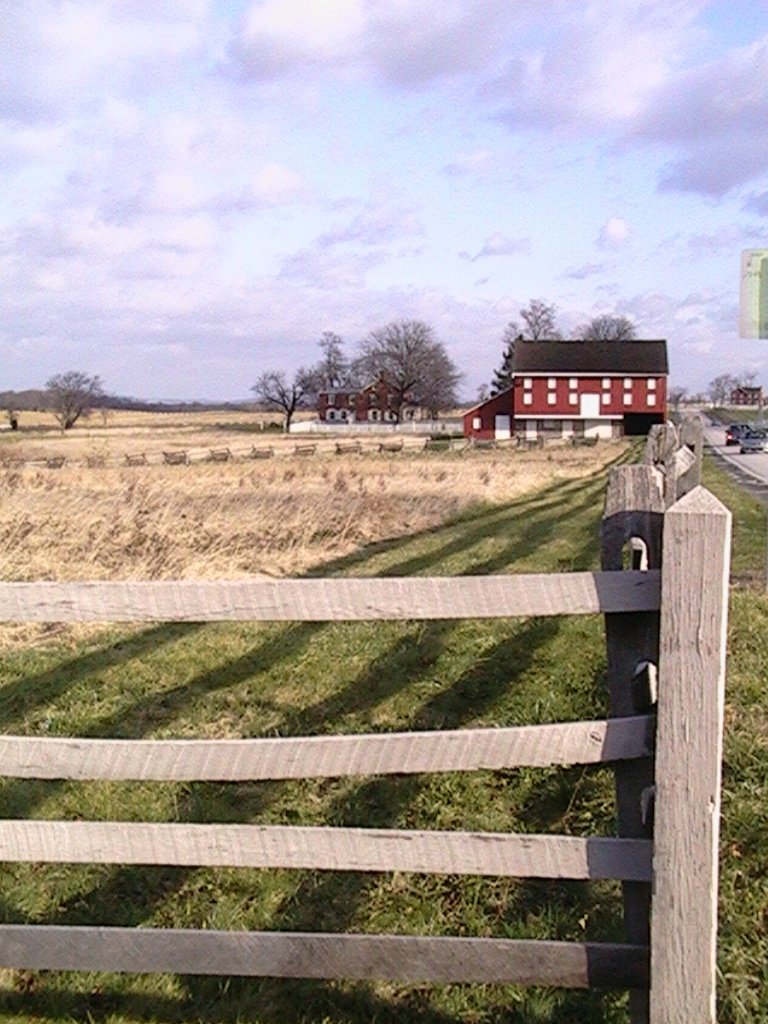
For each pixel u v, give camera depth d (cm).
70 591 243
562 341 7238
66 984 295
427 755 242
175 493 1917
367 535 1377
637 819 247
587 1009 280
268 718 550
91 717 561
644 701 238
